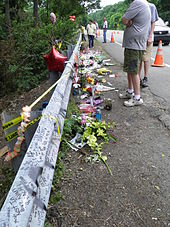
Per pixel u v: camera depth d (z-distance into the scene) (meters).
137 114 4.21
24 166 1.29
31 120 1.94
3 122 1.83
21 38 9.02
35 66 8.53
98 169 2.74
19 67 8.05
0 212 1.02
